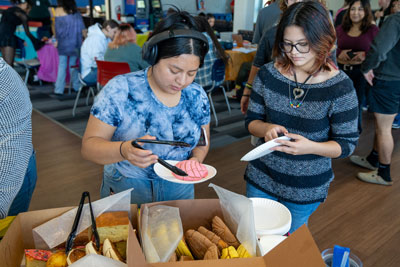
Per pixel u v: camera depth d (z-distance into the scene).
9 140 0.87
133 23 8.43
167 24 0.88
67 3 4.86
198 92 1.10
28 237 0.74
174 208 0.75
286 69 1.26
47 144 3.47
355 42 2.90
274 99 1.31
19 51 5.35
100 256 0.56
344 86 1.19
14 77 0.88
